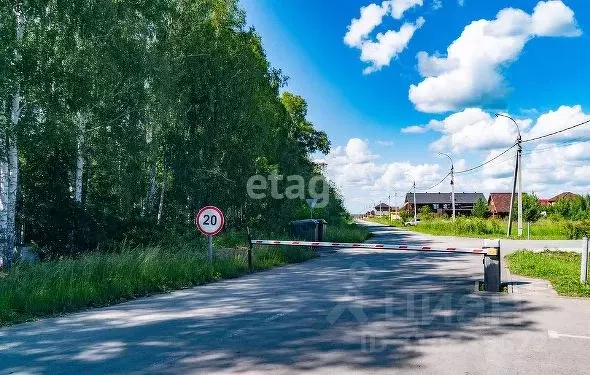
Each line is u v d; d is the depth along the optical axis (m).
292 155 45.72
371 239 35.84
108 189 19.33
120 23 19.02
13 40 14.99
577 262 15.18
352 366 5.05
